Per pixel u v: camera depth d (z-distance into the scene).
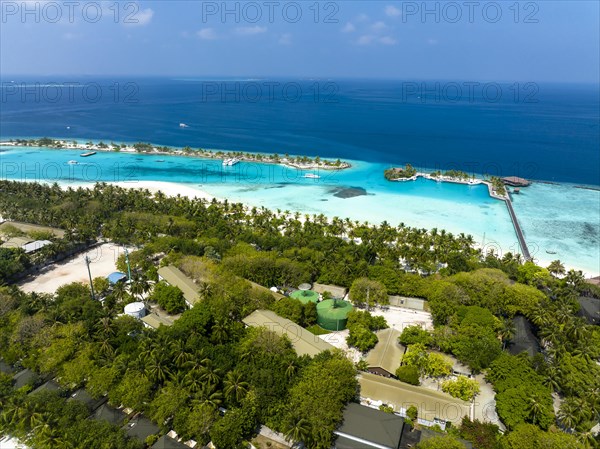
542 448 63.97
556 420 75.25
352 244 141.38
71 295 106.31
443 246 140.50
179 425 69.19
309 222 163.12
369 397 78.38
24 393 76.56
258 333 86.69
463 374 87.31
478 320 96.69
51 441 64.81
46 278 127.56
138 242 145.88
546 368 81.69
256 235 147.75
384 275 118.75
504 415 72.81
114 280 122.44
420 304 114.06
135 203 178.25
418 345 89.31
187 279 117.12
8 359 84.44
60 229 155.50
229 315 99.31
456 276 116.62
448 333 93.06
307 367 78.50
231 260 122.38
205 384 73.75
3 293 103.12
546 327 95.75
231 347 85.50
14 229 150.25
